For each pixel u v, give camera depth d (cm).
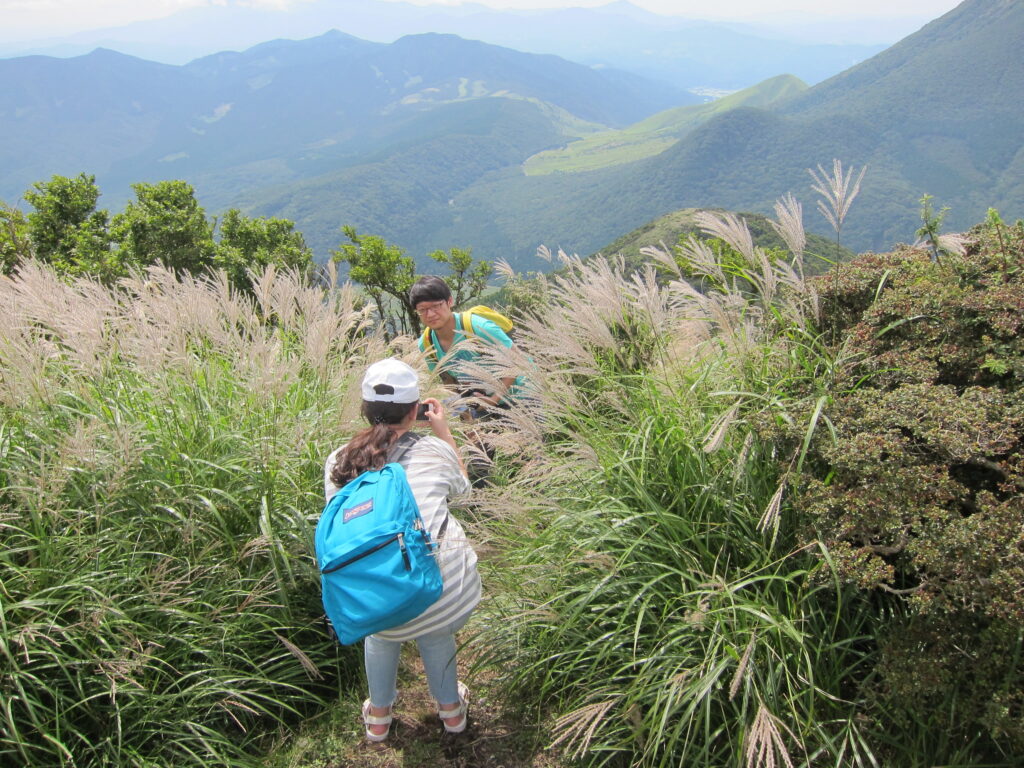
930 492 224
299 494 326
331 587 246
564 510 301
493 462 388
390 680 282
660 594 267
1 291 385
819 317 332
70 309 363
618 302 351
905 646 226
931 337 281
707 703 230
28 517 280
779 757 239
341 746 288
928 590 213
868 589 246
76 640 255
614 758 273
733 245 330
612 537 282
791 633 235
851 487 242
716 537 280
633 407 343
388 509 243
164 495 303
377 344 424
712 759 251
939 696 225
